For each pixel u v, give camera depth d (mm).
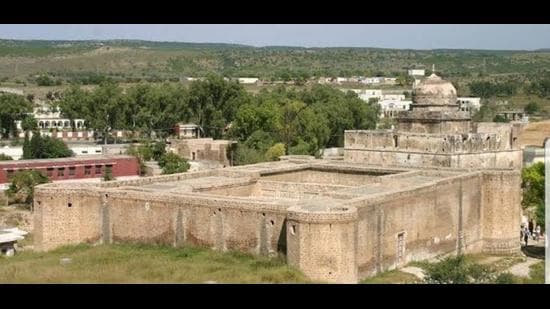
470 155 68375
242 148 114625
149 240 54500
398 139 70625
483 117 159750
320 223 45344
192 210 52562
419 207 54750
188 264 48625
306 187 62406
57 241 56469
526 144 97625
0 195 93688
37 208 57125
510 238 62812
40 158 113688
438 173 63344
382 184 59219
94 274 45406
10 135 158375
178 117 148500
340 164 70188
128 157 105250
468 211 61344
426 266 50250
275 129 122750
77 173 100562
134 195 54906
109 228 56062
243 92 147125
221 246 51438
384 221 50750
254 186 64812
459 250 60250
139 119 148125
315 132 121250
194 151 122562
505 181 62594
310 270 45625
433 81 72500
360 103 139750
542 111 183625
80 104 151125
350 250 46031
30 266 48750
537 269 55594
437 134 68250
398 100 199375
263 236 49656
